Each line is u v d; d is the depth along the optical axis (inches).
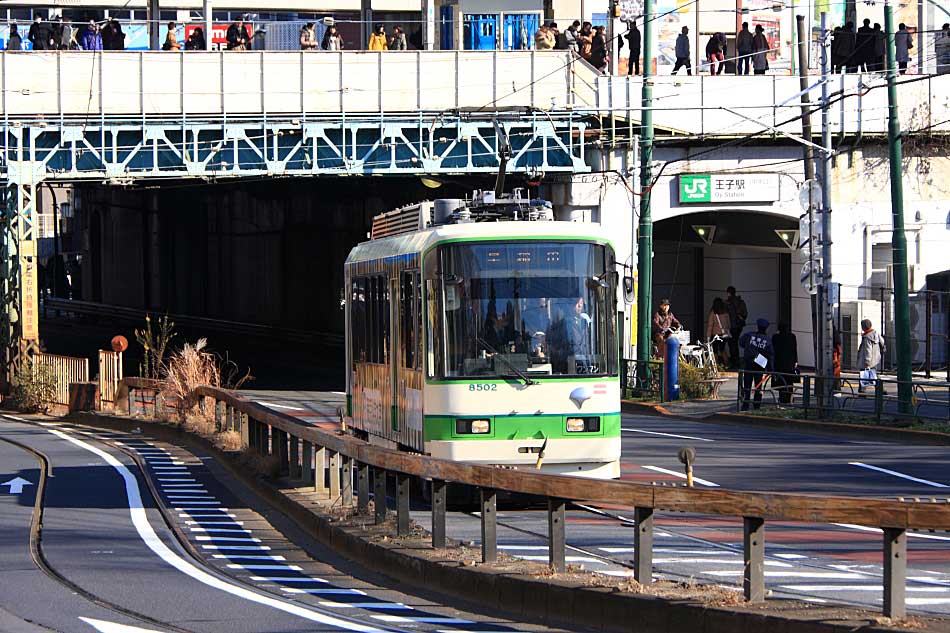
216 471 2257.6
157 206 6732.3
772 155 4320.9
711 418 3223.4
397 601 1134.4
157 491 1989.4
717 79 4234.7
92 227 7549.2
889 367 4190.5
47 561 1365.7
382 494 1421.0
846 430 2827.3
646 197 3693.4
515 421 1646.2
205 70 3791.8
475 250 1668.3
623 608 962.1
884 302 4188.0
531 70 3991.1
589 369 1667.1
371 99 3882.9
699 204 4284.0
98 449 2684.5
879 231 4350.4
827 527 1561.3
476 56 3951.8
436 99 3934.5
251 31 4660.4
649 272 3705.7
